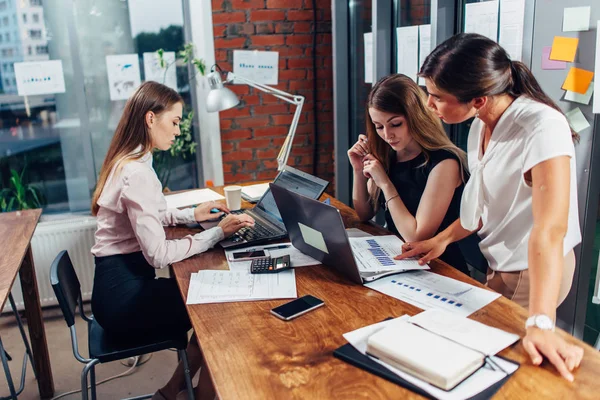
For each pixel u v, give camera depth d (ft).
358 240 5.75
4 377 8.38
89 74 10.62
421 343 3.45
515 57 6.48
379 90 5.64
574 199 4.48
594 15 5.63
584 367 3.33
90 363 5.49
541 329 3.39
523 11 6.28
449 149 5.58
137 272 5.97
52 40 10.26
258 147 11.36
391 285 4.68
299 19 10.94
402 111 5.57
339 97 10.95
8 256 6.23
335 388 3.28
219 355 3.72
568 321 6.49
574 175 4.45
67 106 10.61
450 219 5.74
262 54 10.92
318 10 10.98
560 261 3.61
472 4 6.99
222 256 5.70
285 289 4.74
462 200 5.00
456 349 3.38
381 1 9.19
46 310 10.58
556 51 5.99
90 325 6.22
